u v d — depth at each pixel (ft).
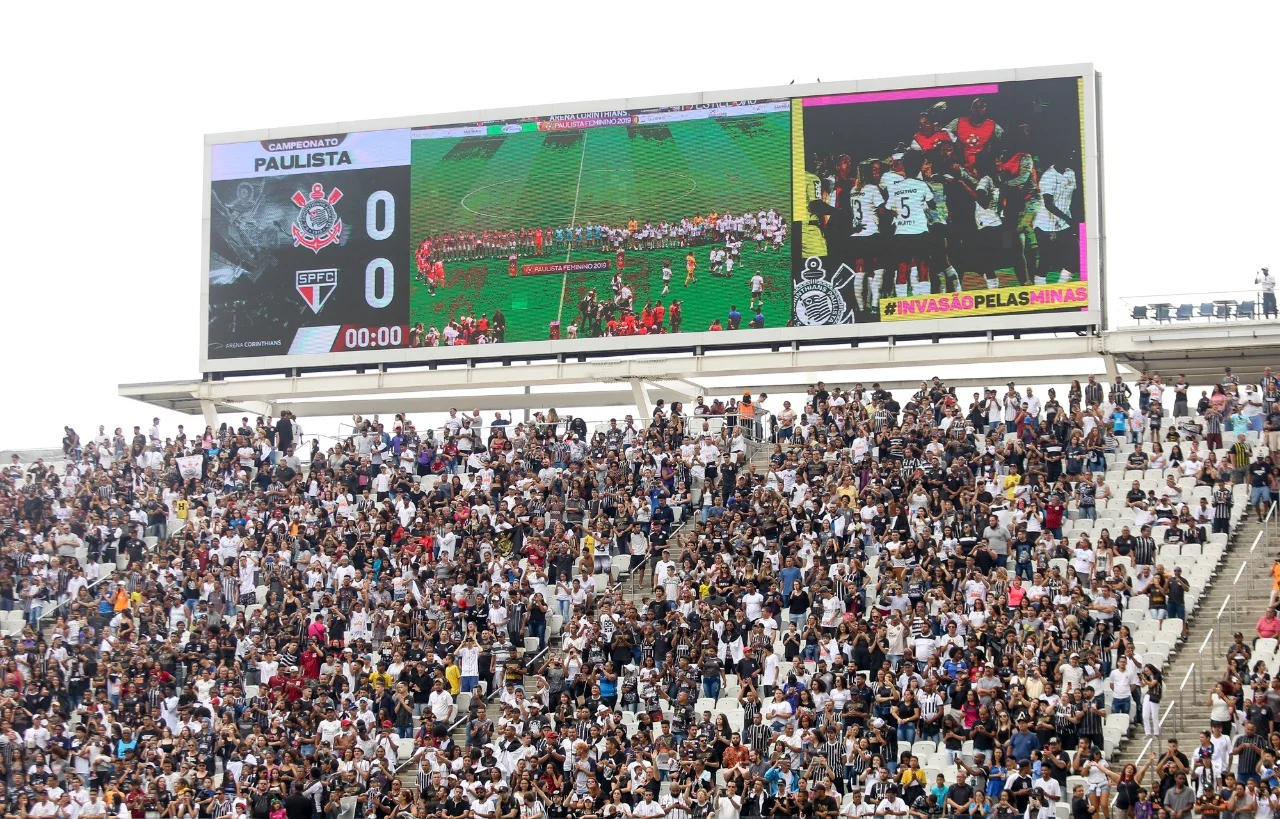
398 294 172.35
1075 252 156.66
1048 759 106.63
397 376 172.45
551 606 141.59
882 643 123.03
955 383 164.55
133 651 140.26
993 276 157.99
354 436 166.50
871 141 162.30
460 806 115.03
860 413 152.76
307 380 174.60
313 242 175.11
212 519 157.89
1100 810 105.19
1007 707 113.50
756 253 163.63
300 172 176.45
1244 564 129.70
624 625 131.34
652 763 116.26
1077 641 118.93
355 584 143.64
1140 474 142.82
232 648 140.97
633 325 165.89
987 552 131.13
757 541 136.56
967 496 136.15
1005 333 157.99
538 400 176.24
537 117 171.22
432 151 173.47
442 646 135.13
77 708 138.82
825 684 120.37
